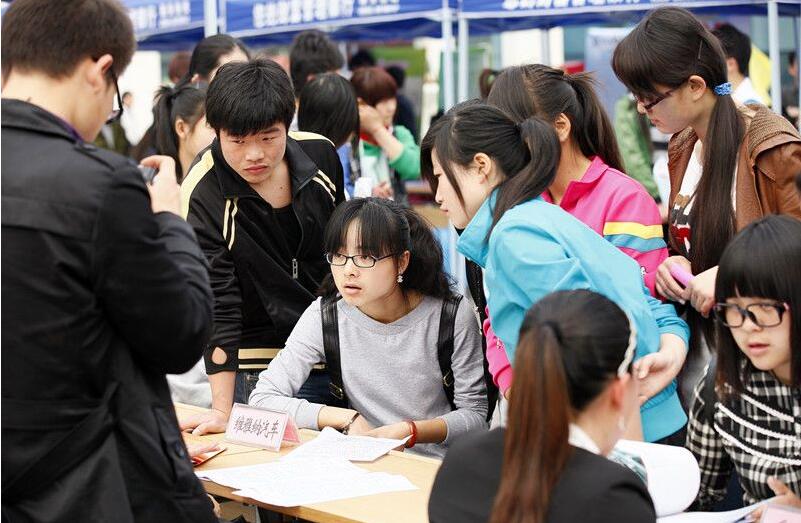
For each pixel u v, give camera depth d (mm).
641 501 1589
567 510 1555
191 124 3693
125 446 1885
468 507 1688
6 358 1808
